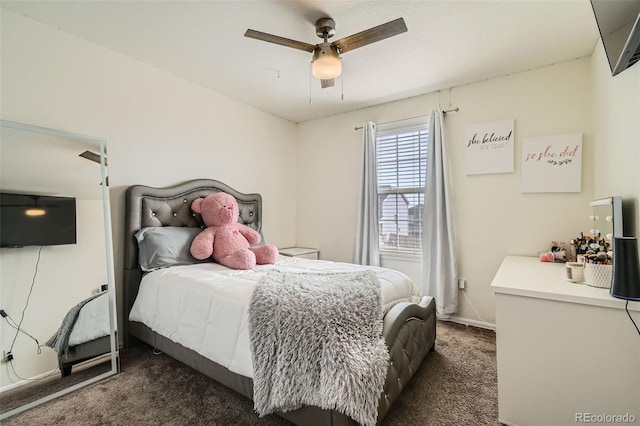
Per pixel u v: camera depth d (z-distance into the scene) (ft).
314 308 4.44
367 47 7.35
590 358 4.30
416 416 4.98
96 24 6.49
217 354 5.19
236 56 7.88
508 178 8.78
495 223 8.99
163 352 6.77
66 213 6.46
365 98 10.73
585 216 7.74
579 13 6.04
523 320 4.74
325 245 12.80
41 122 6.40
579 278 5.15
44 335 5.98
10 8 5.95
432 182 9.83
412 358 5.69
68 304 6.31
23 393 5.57
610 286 4.63
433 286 9.78
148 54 7.79
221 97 10.37
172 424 4.79
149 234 7.66
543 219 8.29
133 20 6.35
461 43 7.18
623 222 5.11
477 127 9.24
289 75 8.98
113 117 7.59
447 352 7.34
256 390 4.37
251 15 6.20
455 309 9.40
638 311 3.97
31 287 5.92
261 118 11.98
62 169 6.47
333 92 10.20
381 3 5.83
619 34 4.08
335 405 3.66
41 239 6.11
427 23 6.42
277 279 5.70
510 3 5.79
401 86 9.68
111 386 5.88
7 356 5.59
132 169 7.98
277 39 5.97
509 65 8.25
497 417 4.97
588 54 7.63
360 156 11.78
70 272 6.40
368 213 11.14
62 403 5.35
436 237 9.67
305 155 13.44
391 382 4.71
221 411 5.10
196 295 5.85
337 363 3.85
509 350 4.84
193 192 9.26
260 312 4.66
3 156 5.77
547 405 4.58
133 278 7.55
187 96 9.29
